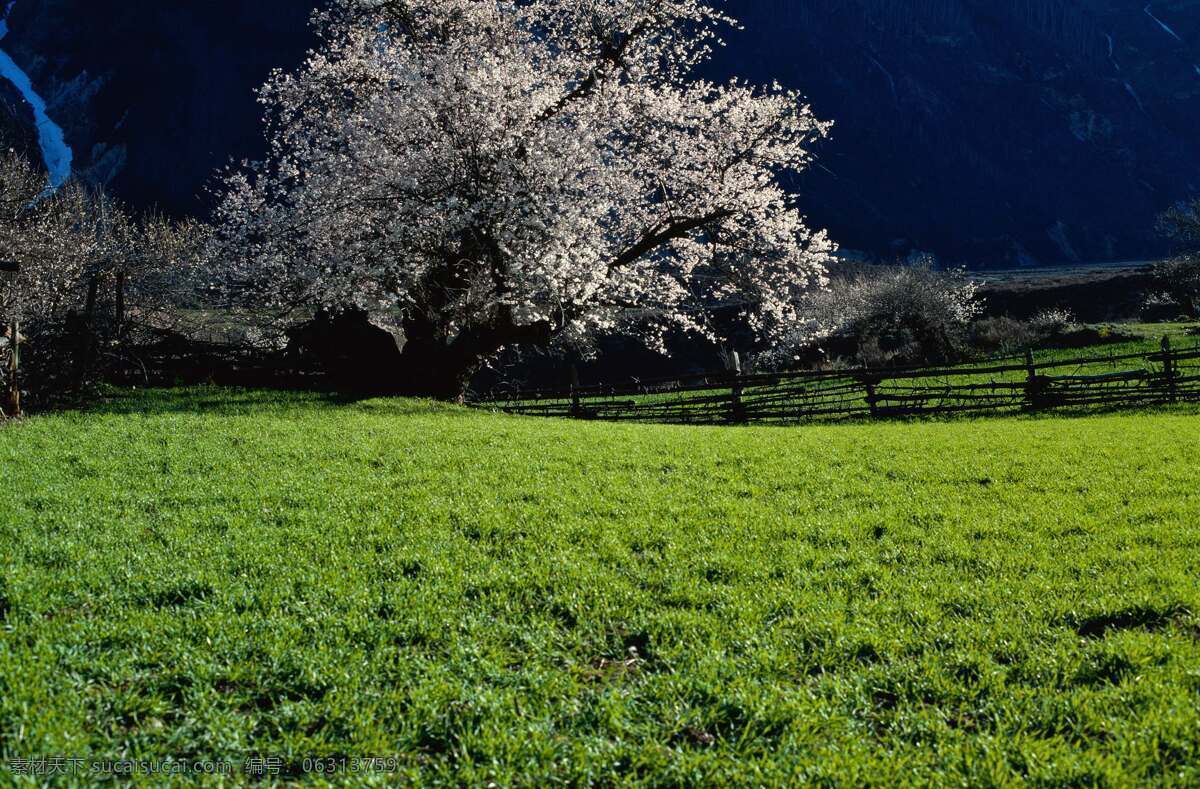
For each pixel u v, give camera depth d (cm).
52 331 2227
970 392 2739
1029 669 545
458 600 684
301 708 488
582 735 470
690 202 2880
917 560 803
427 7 2998
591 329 3328
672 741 476
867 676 545
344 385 2750
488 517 961
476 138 2472
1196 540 832
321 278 2680
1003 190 19300
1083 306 6469
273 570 749
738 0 18838
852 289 5572
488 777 432
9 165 3572
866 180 18012
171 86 12469
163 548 819
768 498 1097
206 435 1590
